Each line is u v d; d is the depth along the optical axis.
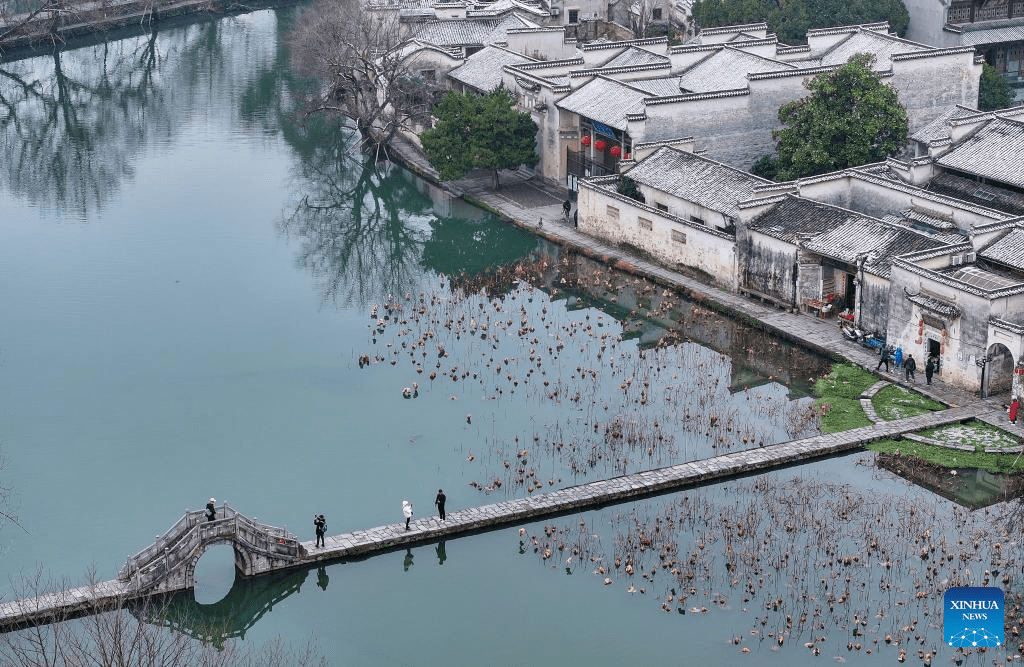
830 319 108.69
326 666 69.19
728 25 171.12
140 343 108.75
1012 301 93.00
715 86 138.62
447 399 98.25
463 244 132.12
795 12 170.75
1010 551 77.31
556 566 77.56
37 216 139.88
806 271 108.31
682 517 81.69
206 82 196.00
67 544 79.75
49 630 70.38
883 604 72.81
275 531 77.38
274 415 96.31
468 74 158.62
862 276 102.62
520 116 140.75
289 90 190.38
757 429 92.00
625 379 100.56
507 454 89.94
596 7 194.75
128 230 135.75
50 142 167.12
